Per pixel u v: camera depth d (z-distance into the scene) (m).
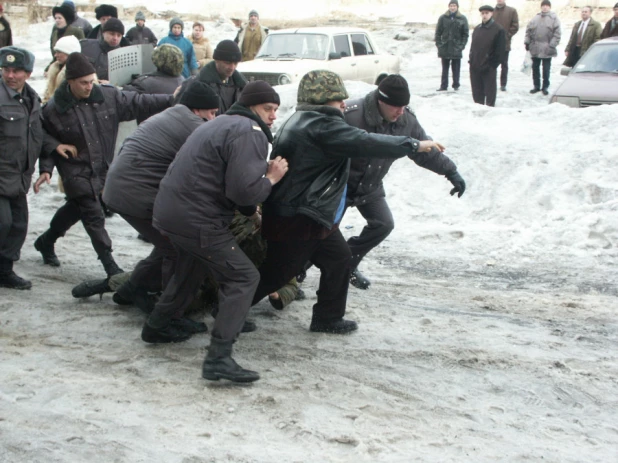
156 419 4.11
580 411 4.32
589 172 8.40
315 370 4.76
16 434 3.91
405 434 4.00
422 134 5.73
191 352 5.02
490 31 14.55
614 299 6.19
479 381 4.66
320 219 4.67
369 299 6.23
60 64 8.18
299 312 5.85
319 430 4.01
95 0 29.06
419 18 29.61
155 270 5.39
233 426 4.05
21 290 6.19
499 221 8.22
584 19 16.62
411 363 4.89
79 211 6.27
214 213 4.38
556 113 9.84
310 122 4.60
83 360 4.84
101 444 3.84
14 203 6.12
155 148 4.98
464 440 3.96
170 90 7.09
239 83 7.02
